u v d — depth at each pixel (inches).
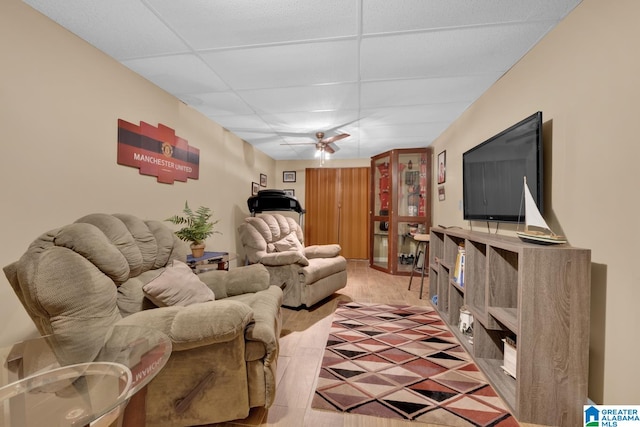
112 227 58.4
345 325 102.2
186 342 45.0
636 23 48.6
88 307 43.1
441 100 112.0
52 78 63.6
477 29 68.8
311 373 71.4
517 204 76.9
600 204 55.6
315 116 129.4
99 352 38.4
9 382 34.8
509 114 88.3
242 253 168.1
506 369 69.3
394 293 144.8
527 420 55.2
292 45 75.0
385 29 68.7
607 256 54.0
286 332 96.0
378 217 201.0
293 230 158.7
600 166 55.6
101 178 75.9
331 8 61.4
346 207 234.8
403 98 110.0
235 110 121.7
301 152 208.4
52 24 63.4
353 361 77.2
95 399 31.1
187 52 77.7
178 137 107.7
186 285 64.7
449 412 57.6
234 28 67.9
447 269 110.3
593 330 56.7
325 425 54.0
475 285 81.5
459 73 90.6
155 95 96.3
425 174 182.5
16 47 56.7
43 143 61.8
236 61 82.7
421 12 62.8
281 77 92.4
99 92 75.4
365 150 200.2
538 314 54.8
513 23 66.6
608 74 53.9
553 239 57.4
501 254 69.9
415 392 64.0
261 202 155.8
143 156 90.3
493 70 88.7
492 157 90.3
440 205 161.3
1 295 54.8
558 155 67.1
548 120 70.5
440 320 107.4
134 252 59.5
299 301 116.5
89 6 59.6
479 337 77.7
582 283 53.9
